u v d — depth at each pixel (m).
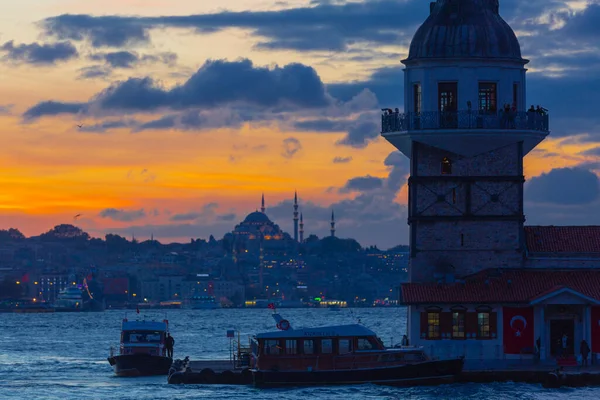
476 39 136.50
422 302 131.50
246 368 136.00
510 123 135.50
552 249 137.62
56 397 134.62
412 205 138.12
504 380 125.00
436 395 118.75
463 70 136.25
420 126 136.12
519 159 137.38
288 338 126.94
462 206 137.62
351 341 126.69
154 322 162.00
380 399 117.06
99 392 137.25
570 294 129.62
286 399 119.88
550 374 122.00
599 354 130.88
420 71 137.38
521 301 130.75
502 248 137.25
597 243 138.00
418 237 137.88
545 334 132.50
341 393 121.56
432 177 137.75
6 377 166.00
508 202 137.38
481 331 132.50
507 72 137.25
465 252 137.62
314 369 126.19
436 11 140.00
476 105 136.75
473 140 135.62
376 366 125.44
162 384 141.88
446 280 134.75
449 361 124.75
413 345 132.50
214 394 126.62
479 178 137.12
